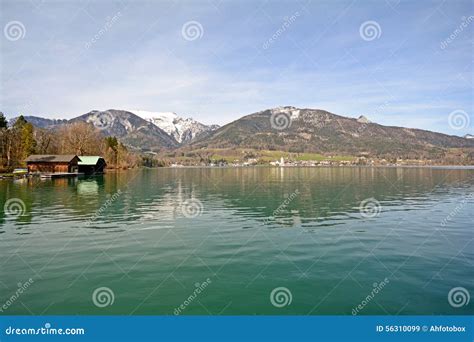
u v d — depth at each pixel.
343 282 13.12
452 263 15.38
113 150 139.12
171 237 20.39
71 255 16.58
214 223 24.91
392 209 31.89
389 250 17.53
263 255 16.66
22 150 104.50
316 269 14.59
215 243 19.06
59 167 91.56
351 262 15.55
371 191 50.34
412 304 11.38
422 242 19.28
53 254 16.73
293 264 15.24
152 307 11.23
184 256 16.47
